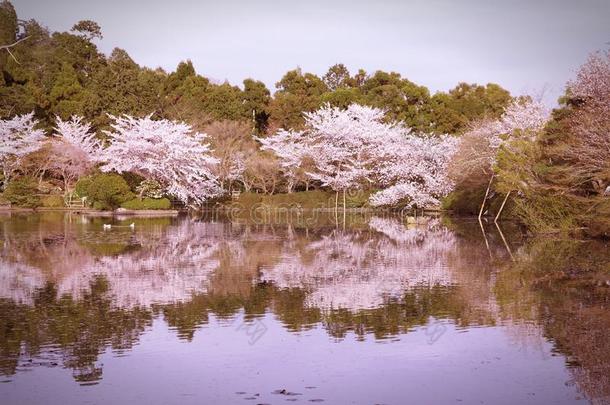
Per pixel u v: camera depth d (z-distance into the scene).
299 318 11.23
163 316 11.33
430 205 45.03
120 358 8.91
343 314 11.54
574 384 7.91
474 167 36.31
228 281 14.93
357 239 25.05
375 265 17.70
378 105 61.72
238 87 71.38
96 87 51.69
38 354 9.09
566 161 25.91
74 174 47.28
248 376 8.23
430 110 63.22
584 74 25.83
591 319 11.05
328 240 24.56
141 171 44.91
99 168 45.34
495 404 7.31
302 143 50.75
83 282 14.67
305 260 18.67
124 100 49.78
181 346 9.52
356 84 78.06
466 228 30.34
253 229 29.62
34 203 42.94
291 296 13.15
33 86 57.81
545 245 22.31
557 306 12.11
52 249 20.70
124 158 43.72
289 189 51.59
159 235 25.91
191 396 7.54
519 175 26.95
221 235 26.33
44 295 13.10
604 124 23.36
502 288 14.00
